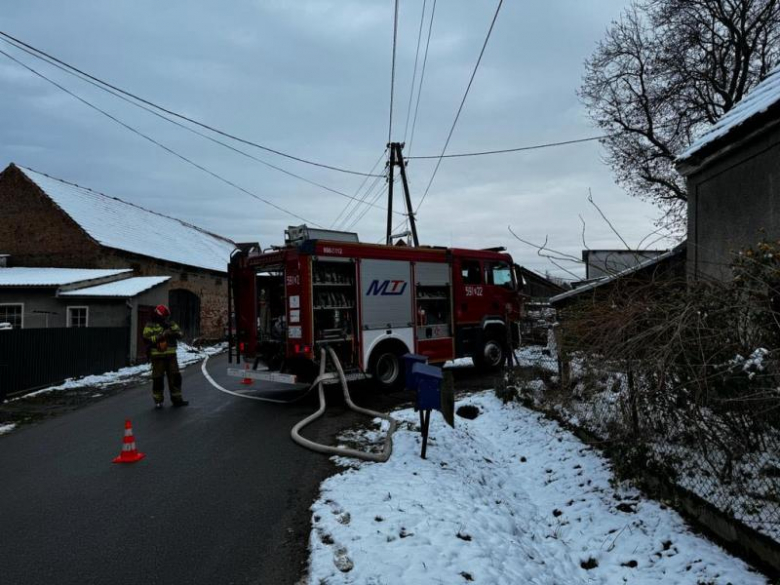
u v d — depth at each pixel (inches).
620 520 180.2
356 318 371.9
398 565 135.9
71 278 780.6
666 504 180.5
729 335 158.4
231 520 172.7
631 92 831.1
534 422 296.5
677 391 157.6
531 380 320.8
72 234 938.1
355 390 424.2
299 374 372.2
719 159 288.7
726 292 171.8
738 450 147.6
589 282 260.7
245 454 248.1
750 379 137.9
